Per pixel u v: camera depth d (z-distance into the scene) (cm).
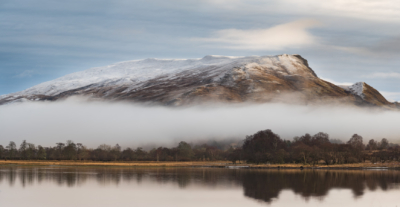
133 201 11494
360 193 13125
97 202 11294
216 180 16888
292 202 11462
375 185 15138
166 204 11062
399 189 14075
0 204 10981
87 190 13650
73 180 16762
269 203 11300
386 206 10994
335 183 15775
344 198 12169
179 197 12219
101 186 14738
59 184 15312
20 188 14100
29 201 11412
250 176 18900
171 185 15088
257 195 12656
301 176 18850
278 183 15775
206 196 12425
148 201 11500
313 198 12138
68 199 11762
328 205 11094
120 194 12781
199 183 15750
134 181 16475
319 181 16500
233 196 12444
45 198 11925
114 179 17325
